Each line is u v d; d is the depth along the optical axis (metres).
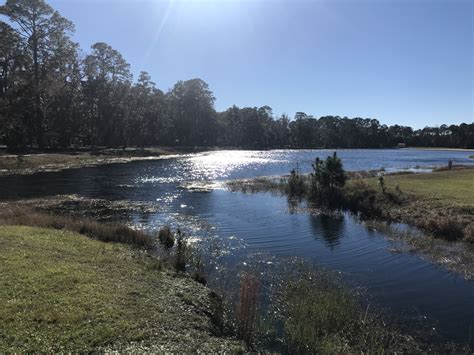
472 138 135.62
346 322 7.54
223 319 7.58
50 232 11.95
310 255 12.73
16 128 46.97
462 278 10.67
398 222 17.50
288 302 8.43
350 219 18.45
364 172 37.00
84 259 9.40
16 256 8.78
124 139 70.12
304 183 26.95
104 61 65.94
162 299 7.64
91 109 65.94
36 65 50.16
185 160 59.22
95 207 20.78
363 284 10.13
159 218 18.41
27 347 5.34
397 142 147.38
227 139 118.94
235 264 11.56
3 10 46.78
